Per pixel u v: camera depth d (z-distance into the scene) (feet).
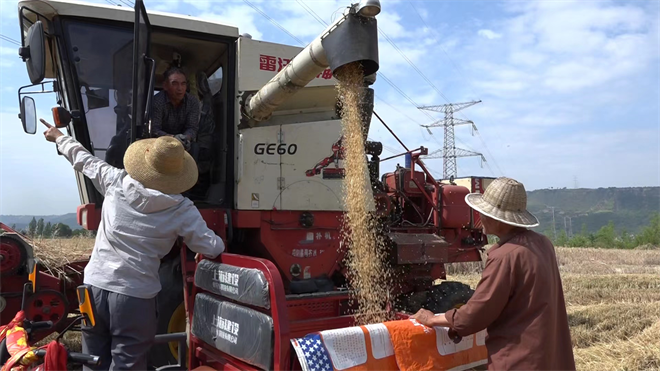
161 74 18.08
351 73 12.08
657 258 72.33
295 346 9.07
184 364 10.73
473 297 9.02
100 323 10.04
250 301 9.94
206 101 16.48
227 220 14.84
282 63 15.90
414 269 17.52
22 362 9.00
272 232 15.21
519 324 8.67
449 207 20.54
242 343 10.23
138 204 10.02
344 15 10.88
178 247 14.25
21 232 18.31
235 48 15.55
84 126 13.85
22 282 14.82
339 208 16.20
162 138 10.25
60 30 13.57
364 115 15.48
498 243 9.27
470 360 11.33
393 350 10.11
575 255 75.10
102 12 13.87
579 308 27.27
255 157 15.06
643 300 30.99
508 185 9.26
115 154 14.15
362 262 13.97
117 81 14.19
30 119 13.87
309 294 13.24
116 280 9.89
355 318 13.47
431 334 10.66
